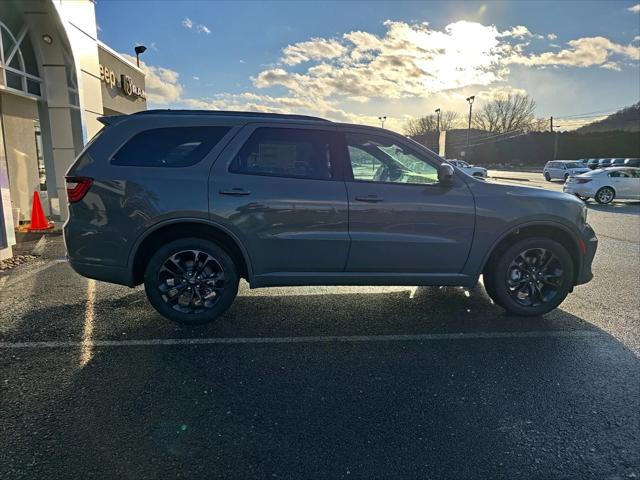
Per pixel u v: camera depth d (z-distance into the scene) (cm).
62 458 236
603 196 1680
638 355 367
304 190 394
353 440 256
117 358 349
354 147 410
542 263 441
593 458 245
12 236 673
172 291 405
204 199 384
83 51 984
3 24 821
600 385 320
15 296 495
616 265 679
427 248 411
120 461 235
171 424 267
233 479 225
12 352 357
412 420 276
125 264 389
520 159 7056
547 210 423
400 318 445
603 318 449
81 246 388
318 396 301
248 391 306
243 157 396
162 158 391
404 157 416
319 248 399
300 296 513
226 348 371
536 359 358
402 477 229
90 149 391
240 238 391
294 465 236
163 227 389
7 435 253
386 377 328
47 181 984
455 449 250
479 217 414
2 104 939
